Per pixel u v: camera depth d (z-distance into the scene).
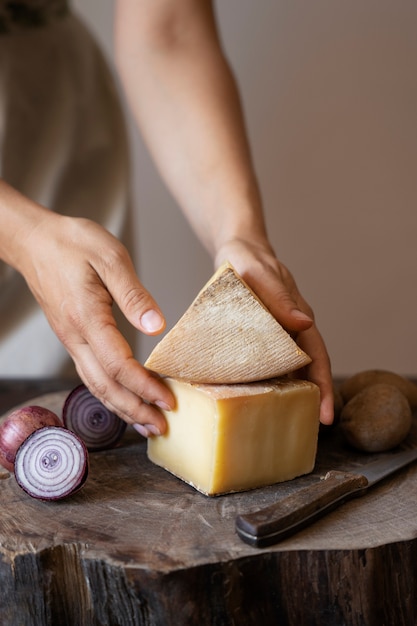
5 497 1.02
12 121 1.73
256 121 2.36
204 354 1.03
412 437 1.22
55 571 0.89
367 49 2.29
